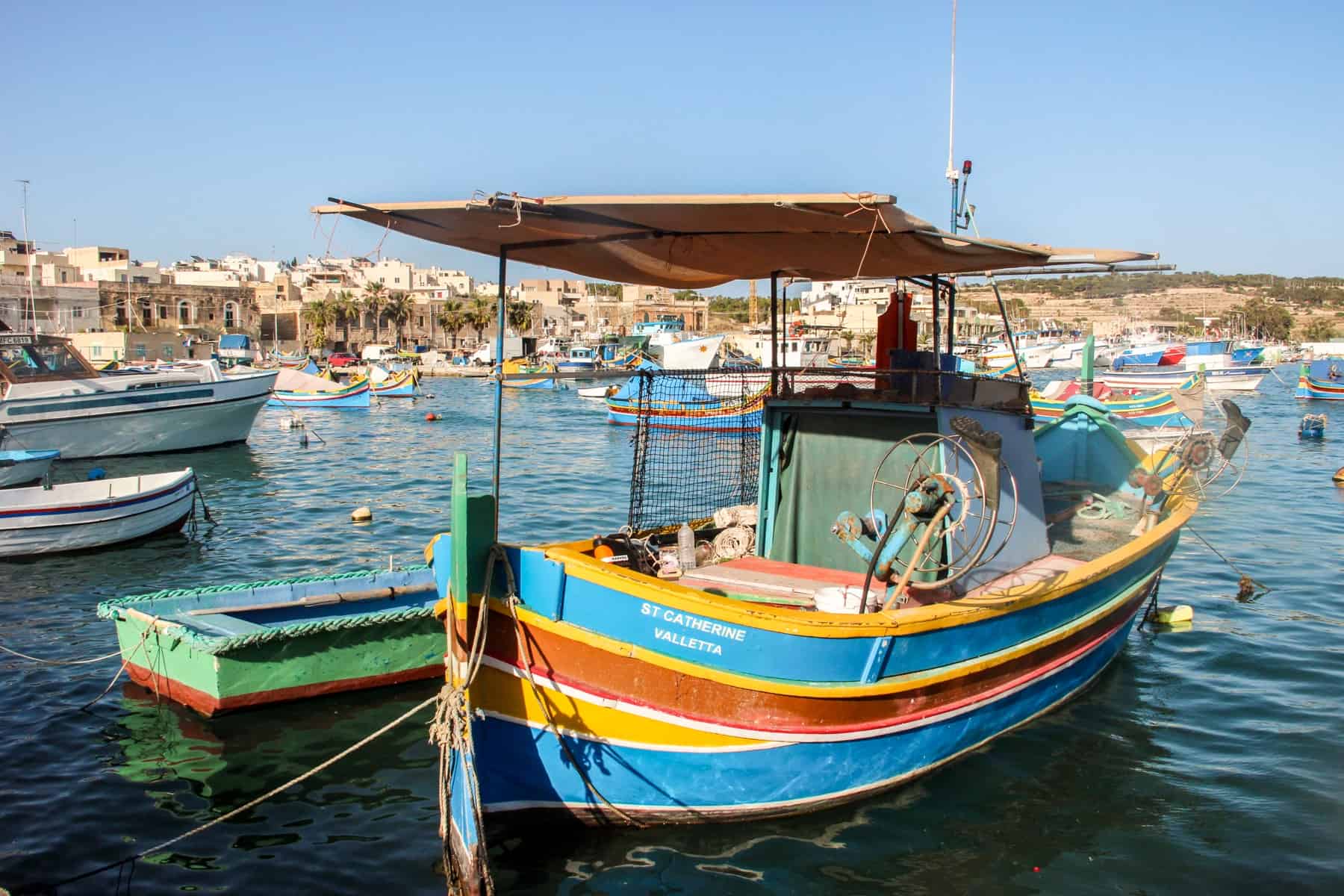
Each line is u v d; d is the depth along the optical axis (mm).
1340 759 9234
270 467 30406
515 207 6668
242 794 8523
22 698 10633
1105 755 9258
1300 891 7047
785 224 7387
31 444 30047
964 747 8953
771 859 7348
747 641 7164
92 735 9711
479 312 110438
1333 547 18938
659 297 126188
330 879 7180
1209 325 148375
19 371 30156
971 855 7477
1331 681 11336
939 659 8031
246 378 34438
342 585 12680
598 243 8188
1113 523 12219
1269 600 14977
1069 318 170625
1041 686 9680
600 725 7223
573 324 122688
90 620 13555
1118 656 12141
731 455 11328
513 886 6969
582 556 7488
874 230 7270
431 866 7395
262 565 16938
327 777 8898
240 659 10102
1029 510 10297
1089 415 14148
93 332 75188
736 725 7320
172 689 10555
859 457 9266
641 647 7098
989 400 9820
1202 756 9297
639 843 7547
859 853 7473
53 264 86562
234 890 7008
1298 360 101250
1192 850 7598
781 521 9711
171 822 8023
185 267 126250
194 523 19969
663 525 10312
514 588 7227
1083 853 7535
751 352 55281
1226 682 11320
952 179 11375
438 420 47281
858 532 8508
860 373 8953
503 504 23469
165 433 32750
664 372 9289
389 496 24891
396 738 9781
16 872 7195
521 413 51938
